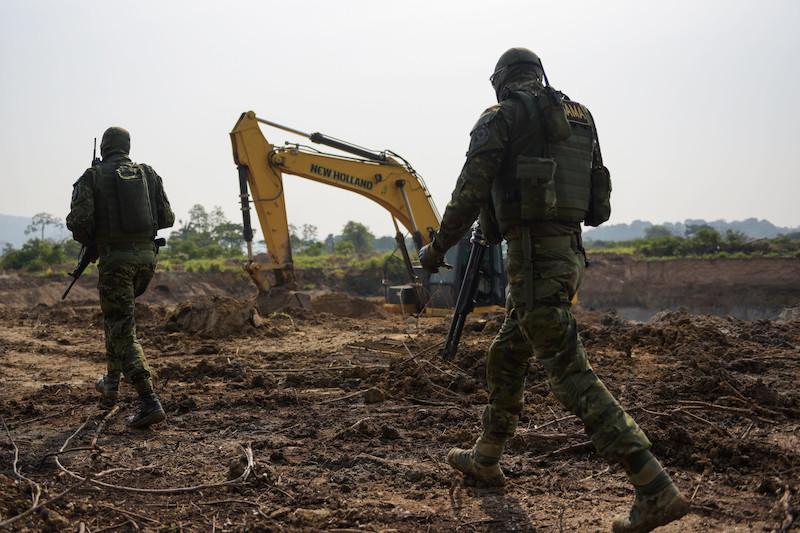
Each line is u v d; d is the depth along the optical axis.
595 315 17.73
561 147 3.22
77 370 8.69
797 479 3.63
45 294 40.12
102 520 3.31
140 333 12.66
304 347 10.75
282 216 17.27
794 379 6.72
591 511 3.39
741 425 4.83
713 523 3.15
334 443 4.74
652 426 4.59
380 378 7.07
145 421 5.16
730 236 74.69
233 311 12.54
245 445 4.71
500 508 3.45
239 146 16.98
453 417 5.35
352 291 54.50
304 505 3.54
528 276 3.13
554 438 4.49
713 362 7.47
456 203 3.19
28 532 3.04
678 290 60.19
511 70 3.43
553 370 3.07
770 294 57.31
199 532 3.19
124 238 5.32
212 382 7.42
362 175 17.59
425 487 3.81
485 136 3.14
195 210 110.81
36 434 5.04
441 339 10.88
